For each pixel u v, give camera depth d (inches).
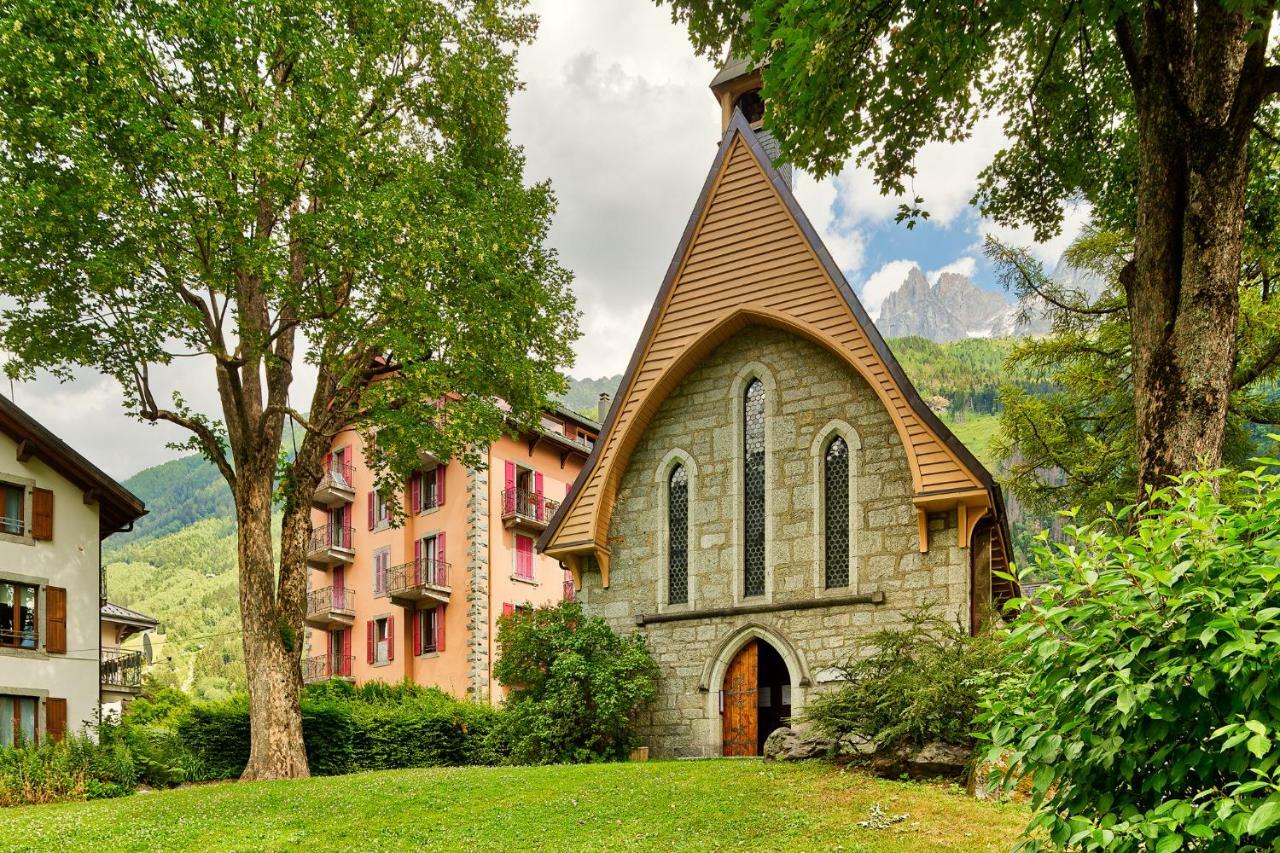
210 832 552.1
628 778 608.4
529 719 803.4
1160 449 421.1
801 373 821.9
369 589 1716.3
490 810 555.8
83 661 1139.3
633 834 482.6
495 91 964.0
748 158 861.2
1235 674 185.0
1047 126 606.5
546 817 529.7
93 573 1167.6
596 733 784.3
